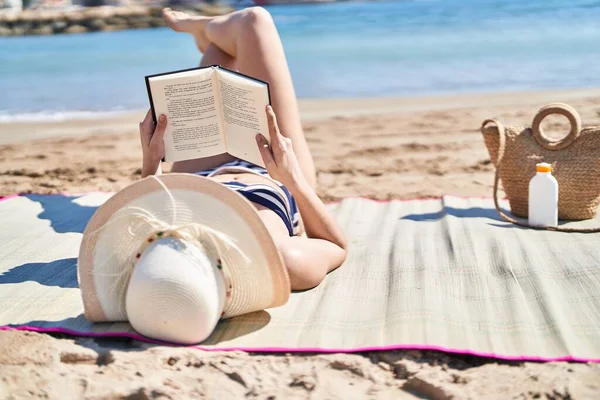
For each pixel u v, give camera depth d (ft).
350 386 7.87
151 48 55.62
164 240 8.41
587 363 8.02
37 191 17.33
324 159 20.40
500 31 53.47
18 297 10.16
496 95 29.32
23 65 47.44
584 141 13.14
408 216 14.03
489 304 9.54
